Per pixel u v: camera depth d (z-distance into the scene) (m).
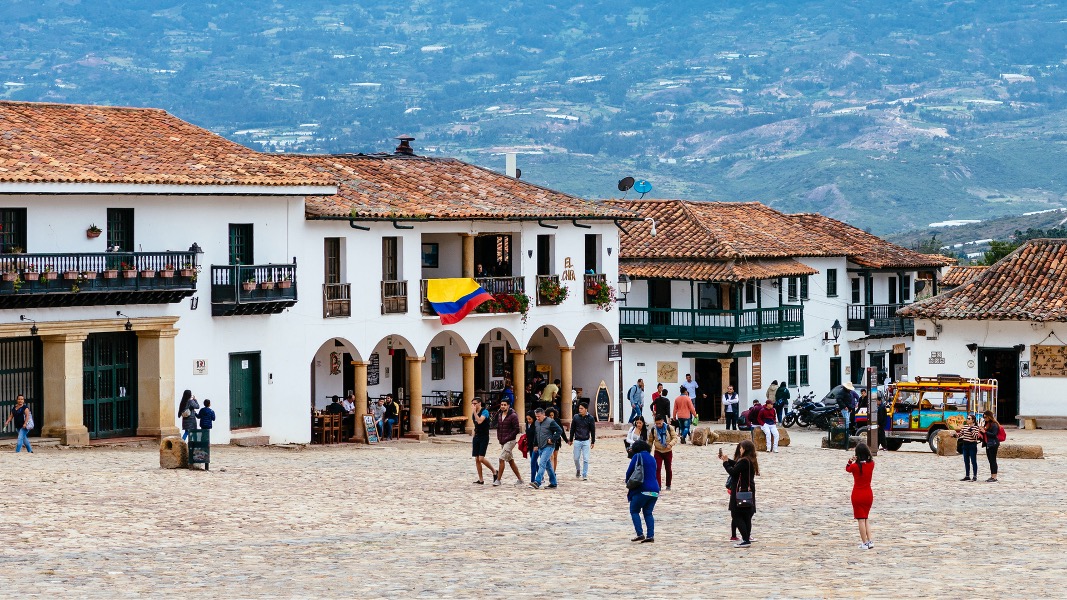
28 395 62.19
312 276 72.31
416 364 77.81
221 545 39.16
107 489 48.03
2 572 34.47
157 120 72.12
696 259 97.44
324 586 33.47
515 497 50.34
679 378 99.62
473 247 81.00
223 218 67.62
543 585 33.78
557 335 85.88
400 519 44.69
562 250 85.62
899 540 41.09
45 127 66.25
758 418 71.94
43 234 60.97
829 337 107.00
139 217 64.25
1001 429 57.31
